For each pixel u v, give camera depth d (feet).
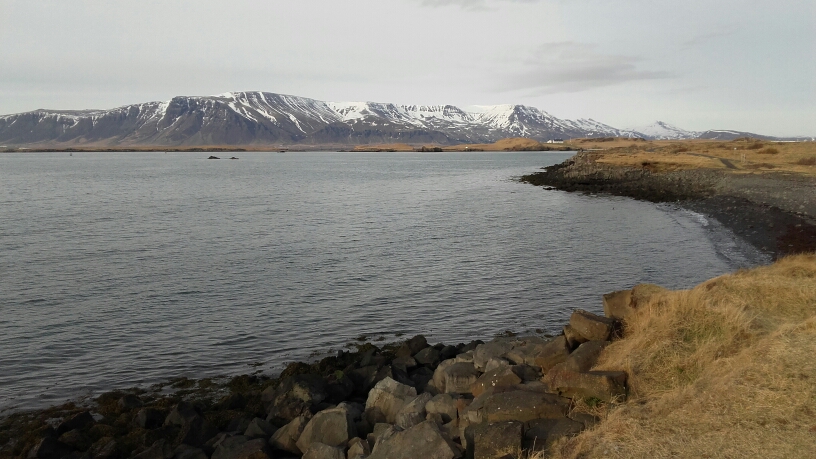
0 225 152.76
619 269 94.99
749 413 24.63
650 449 23.12
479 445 26.84
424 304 77.82
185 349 62.28
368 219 164.45
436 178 361.30
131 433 40.70
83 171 459.32
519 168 488.02
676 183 227.20
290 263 104.22
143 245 123.44
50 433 41.65
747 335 33.30
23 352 61.36
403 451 29.40
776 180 194.29
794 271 50.19
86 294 83.92
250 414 43.50
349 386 46.96
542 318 70.64
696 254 104.63
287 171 469.57
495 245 120.06
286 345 63.46
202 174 421.18
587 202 202.08
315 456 33.09
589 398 30.96
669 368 31.96
